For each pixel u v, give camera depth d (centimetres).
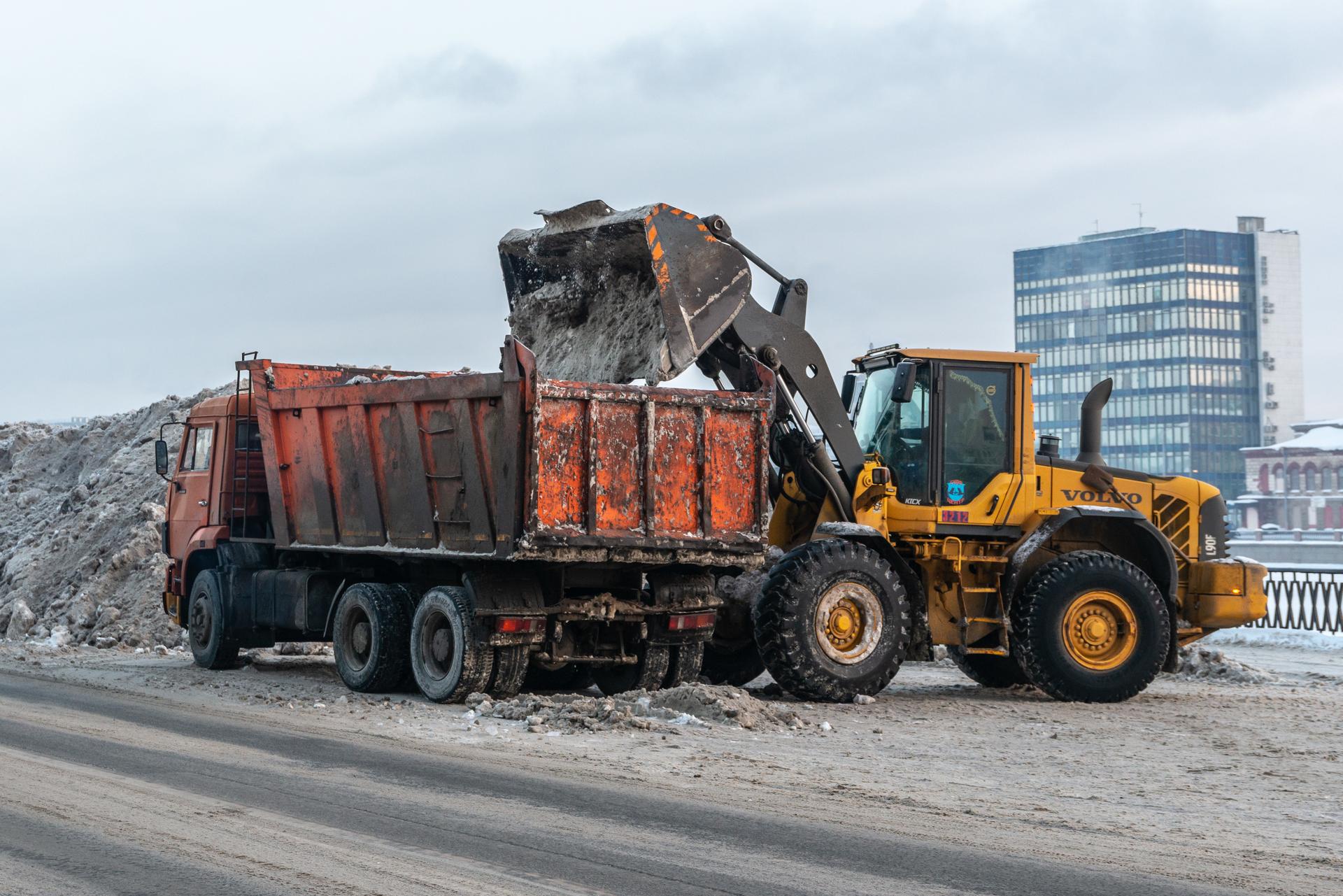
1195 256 13538
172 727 1098
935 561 1400
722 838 711
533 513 1166
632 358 1314
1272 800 862
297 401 1455
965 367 1411
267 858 657
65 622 2128
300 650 1875
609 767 923
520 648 1252
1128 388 13775
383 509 1347
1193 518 1503
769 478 1417
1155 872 658
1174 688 1557
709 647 1456
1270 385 13650
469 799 802
